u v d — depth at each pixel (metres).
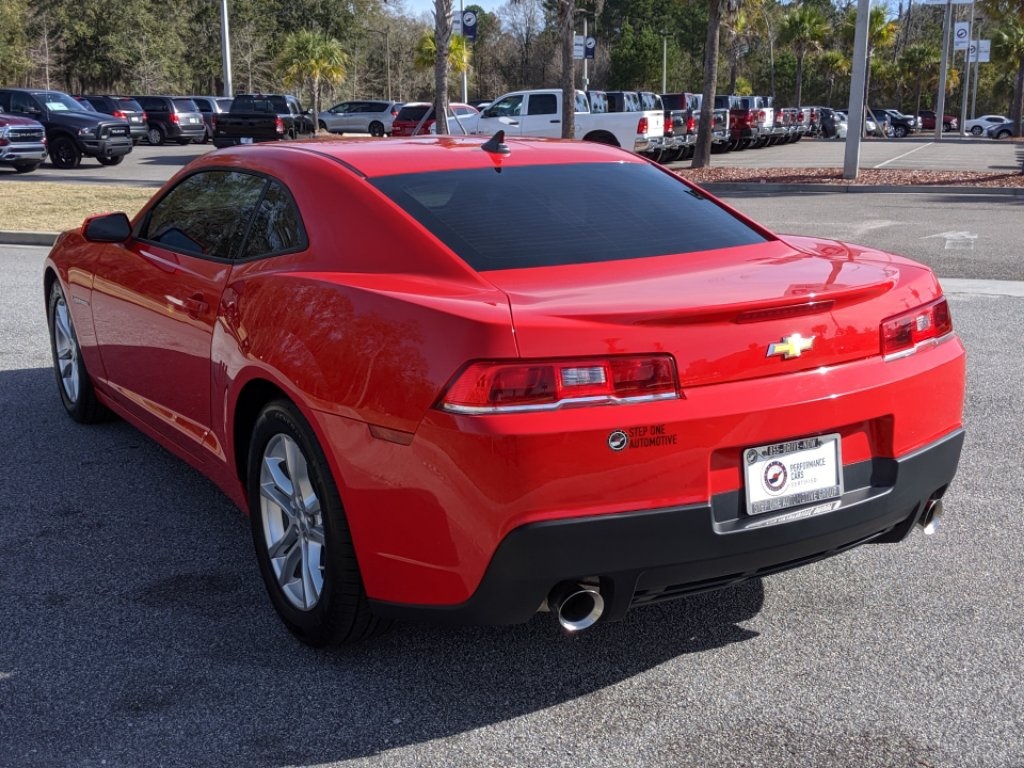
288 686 3.03
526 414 2.53
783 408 2.72
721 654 3.21
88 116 25.62
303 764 2.65
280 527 3.35
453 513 2.61
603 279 2.96
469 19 35.41
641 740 2.75
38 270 10.94
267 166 3.79
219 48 72.62
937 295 3.20
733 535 2.70
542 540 2.54
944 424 3.14
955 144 43.84
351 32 77.94
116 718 2.86
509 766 2.64
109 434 5.46
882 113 59.44
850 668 3.12
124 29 65.19
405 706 2.92
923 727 2.80
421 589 2.75
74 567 3.86
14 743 2.74
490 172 3.62
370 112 41.28
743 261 3.25
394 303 2.80
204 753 2.70
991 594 3.61
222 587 3.69
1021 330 7.86
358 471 2.81
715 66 25.88
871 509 2.93
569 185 3.65
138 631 3.36
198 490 4.66
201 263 3.92
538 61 96.69
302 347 3.02
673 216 3.58
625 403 2.58
